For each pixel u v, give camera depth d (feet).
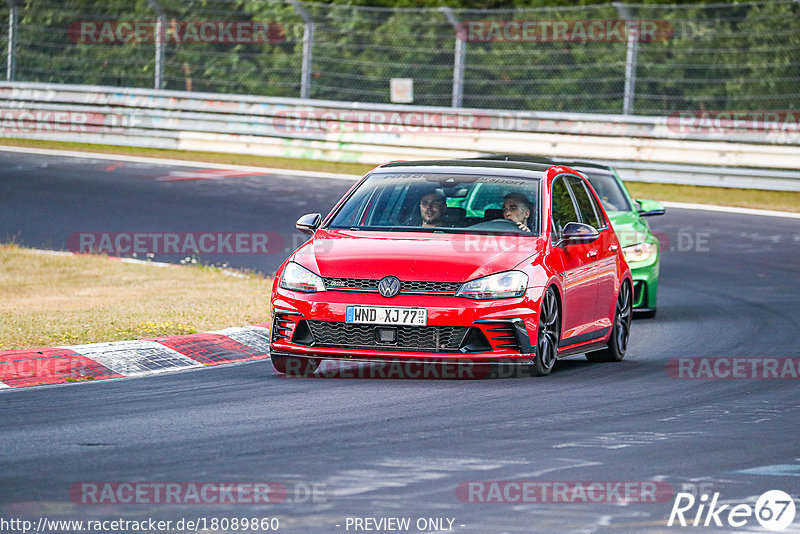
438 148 298.97
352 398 93.09
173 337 118.11
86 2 375.04
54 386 98.07
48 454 72.54
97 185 263.08
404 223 109.19
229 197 252.01
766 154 274.16
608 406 91.35
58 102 331.98
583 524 59.06
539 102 349.82
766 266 196.24
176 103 324.39
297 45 361.30
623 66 342.03
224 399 92.38
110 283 167.84
